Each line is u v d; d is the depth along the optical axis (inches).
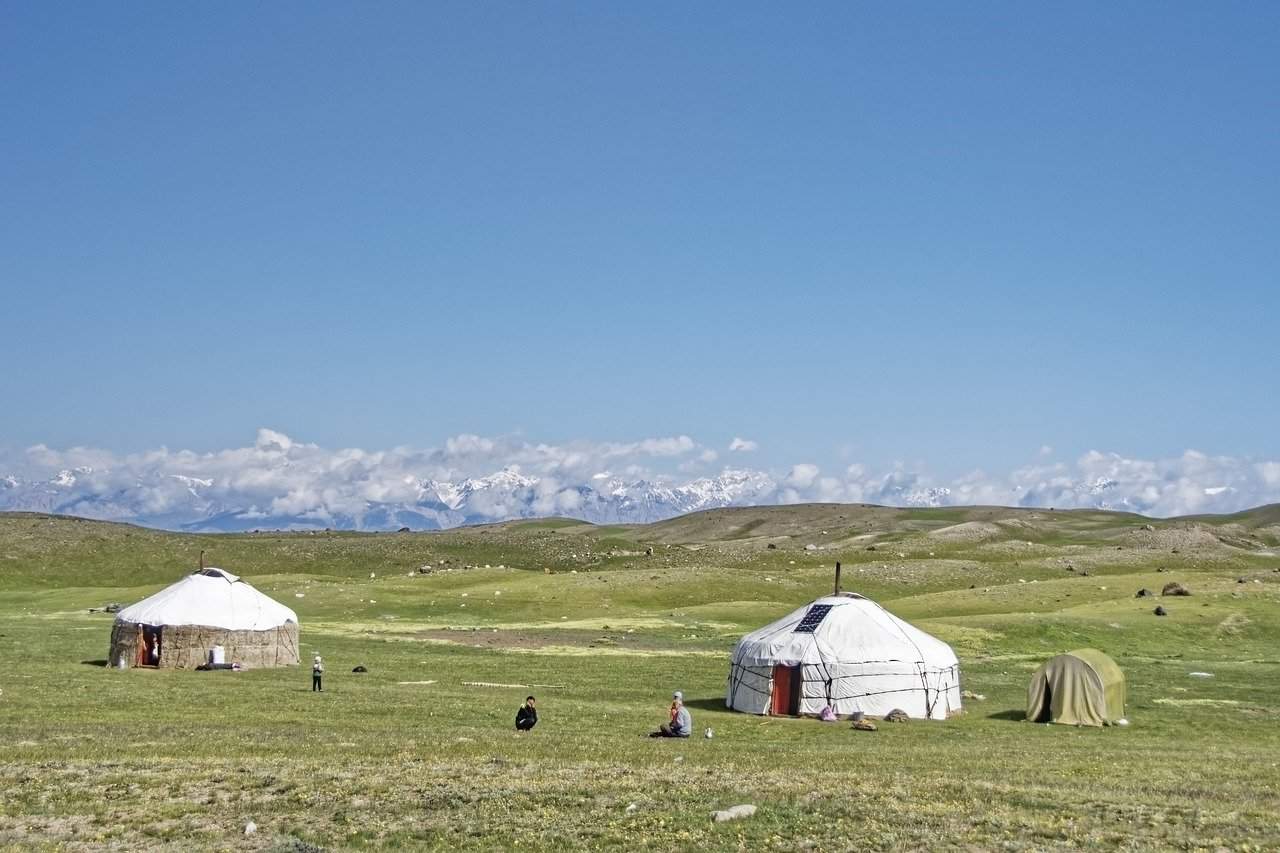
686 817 827.4
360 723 1398.9
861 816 825.5
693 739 1371.8
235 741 1190.3
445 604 3678.6
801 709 1768.0
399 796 893.2
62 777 953.5
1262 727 1675.7
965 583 4566.9
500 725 1429.6
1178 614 3166.8
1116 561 5280.5
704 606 3710.6
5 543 5226.4
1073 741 1483.8
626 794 900.6
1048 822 807.1
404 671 2164.1
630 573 4431.6
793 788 932.6
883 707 1759.4
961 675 2341.3
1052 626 2982.3
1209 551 5743.1
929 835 769.6
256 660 2229.3
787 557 5654.5
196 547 5526.6
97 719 1374.3
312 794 896.3
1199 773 1086.4
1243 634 2982.3
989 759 1200.2
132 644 2167.8
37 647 2434.8
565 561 5723.4
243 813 846.5
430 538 6471.5
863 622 1845.5
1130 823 808.9
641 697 1907.0
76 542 5398.6
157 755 1076.5
